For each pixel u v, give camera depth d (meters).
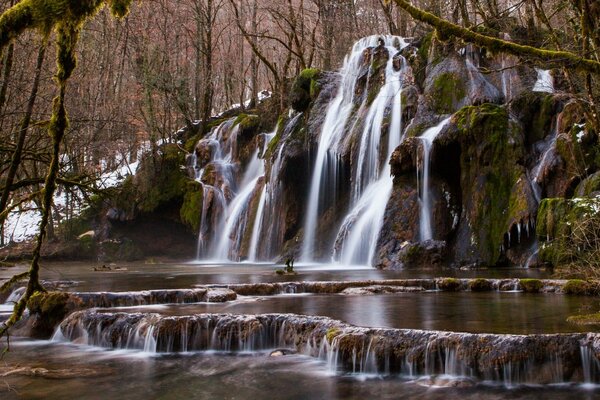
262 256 21.64
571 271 10.36
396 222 15.65
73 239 25.83
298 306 8.12
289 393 5.26
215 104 46.78
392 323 6.45
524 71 16.88
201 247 24.97
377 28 34.06
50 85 11.62
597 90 8.81
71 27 3.02
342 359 6.04
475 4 15.00
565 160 13.28
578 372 5.25
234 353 6.83
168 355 6.86
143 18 32.62
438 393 5.08
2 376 6.00
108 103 29.31
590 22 6.03
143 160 27.44
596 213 10.68
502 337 5.45
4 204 6.71
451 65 17.59
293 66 42.00
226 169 26.28
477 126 14.70
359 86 20.30
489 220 14.05
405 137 16.77
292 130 22.09
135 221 26.44
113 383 5.71
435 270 13.33
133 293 8.88
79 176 9.23
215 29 42.47
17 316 3.10
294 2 43.03
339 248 17.11
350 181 19.34
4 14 2.89
